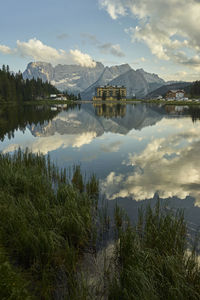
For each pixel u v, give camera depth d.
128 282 4.49
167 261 4.90
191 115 59.00
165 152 18.89
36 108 95.62
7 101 115.50
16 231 6.19
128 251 5.56
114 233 6.98
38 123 42.62
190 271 4.73
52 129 34.78
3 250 5.51
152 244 6.00
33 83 169.25
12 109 82.19
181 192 10.25
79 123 43.34
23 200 7.99
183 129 33.16
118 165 15.02
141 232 6.79
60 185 9.59
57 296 4.57
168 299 4.08
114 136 28.02
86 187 10.47
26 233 5.75
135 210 8.48
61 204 7.88
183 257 5.34
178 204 8.92
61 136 28.25
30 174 10.95
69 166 14.78
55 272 5.23
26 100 144.75
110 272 5.25
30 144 22.84
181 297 4.05
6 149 20.25
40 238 5.57
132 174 13.06
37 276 5.07
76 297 4.23
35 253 5.39
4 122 43.12
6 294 3.91
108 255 5.95
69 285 4.83
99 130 33.75
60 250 5.79
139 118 52.56
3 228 6.35
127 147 21.16
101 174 13.09
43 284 4.61
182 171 13.53
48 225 6.59
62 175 12.46
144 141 24.30
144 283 4.37
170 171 13.55
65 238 6.50
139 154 18.27
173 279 4.49
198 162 15.55
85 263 5.63
